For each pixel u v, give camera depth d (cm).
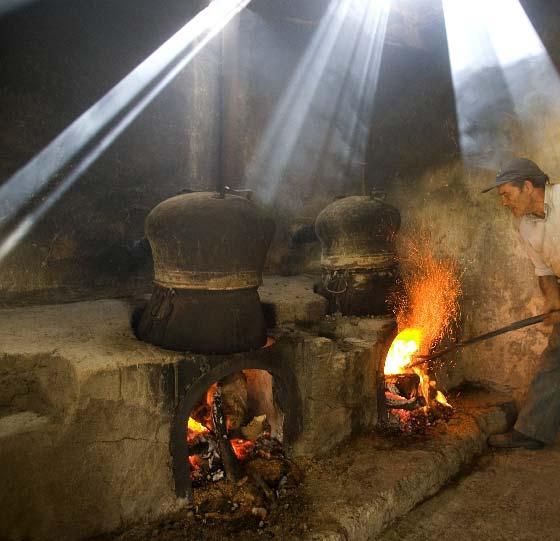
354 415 334
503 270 414
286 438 309
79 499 237
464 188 430
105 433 241
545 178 320
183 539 242
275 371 296
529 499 300
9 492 221
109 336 293
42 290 371
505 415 390
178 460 263
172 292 279
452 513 289
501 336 418
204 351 273
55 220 374
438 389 408
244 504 267
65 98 372
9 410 252
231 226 267
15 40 347
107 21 388
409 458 314
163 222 271
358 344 344
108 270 401
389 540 267
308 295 391
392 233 383
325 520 255
